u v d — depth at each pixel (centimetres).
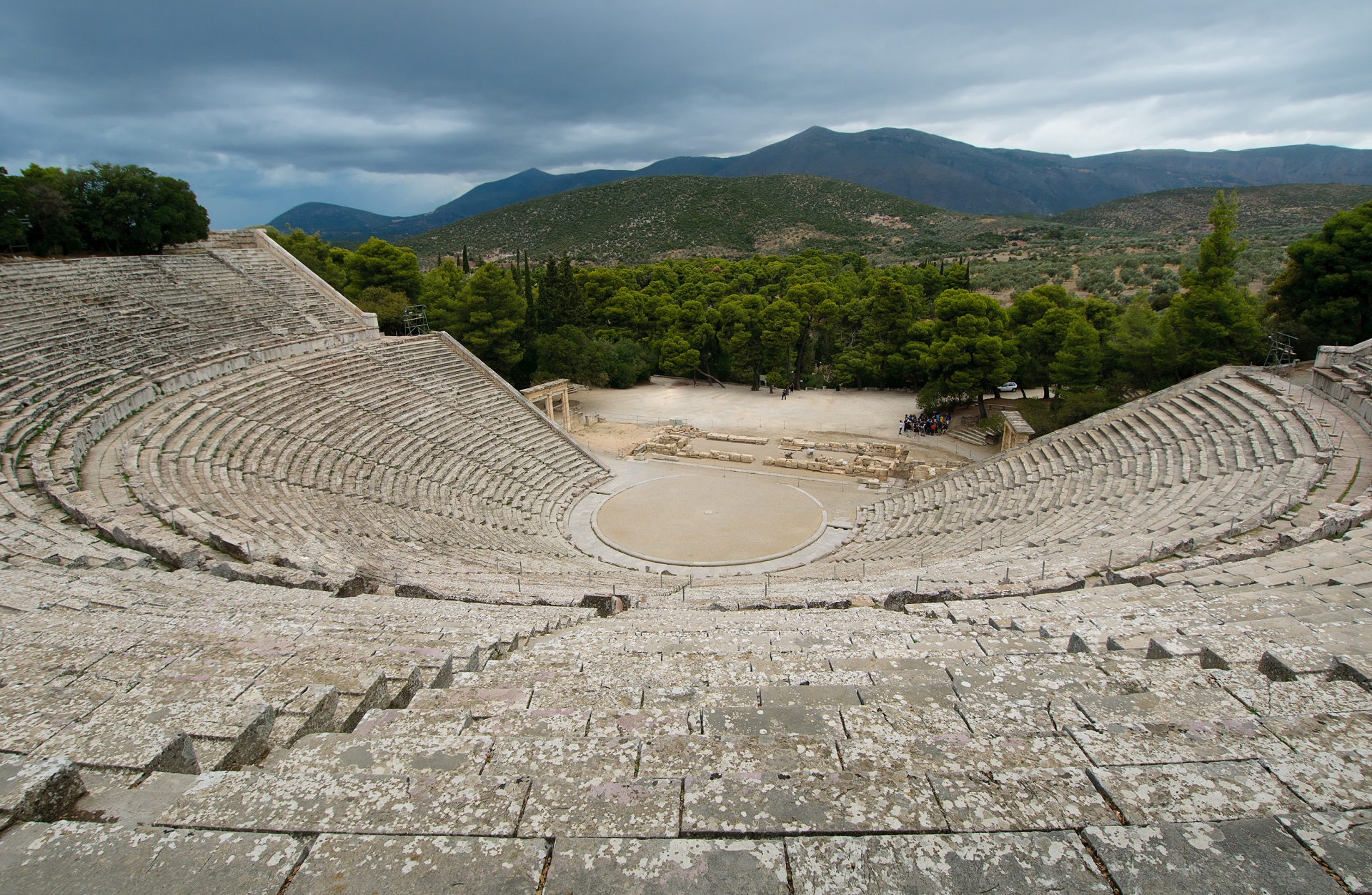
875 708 542
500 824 350
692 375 7300
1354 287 3691
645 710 597
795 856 322
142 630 846
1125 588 1188
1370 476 2011
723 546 3100
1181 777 377
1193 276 4072
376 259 5769
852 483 3978
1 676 659
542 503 3525
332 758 457
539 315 6300
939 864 317
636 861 319
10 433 2145
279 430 2878
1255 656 666
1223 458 2406
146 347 3092
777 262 10425
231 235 4894
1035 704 536
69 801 375
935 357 5088
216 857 321
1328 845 318
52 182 3800
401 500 2842
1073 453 3064
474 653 799
